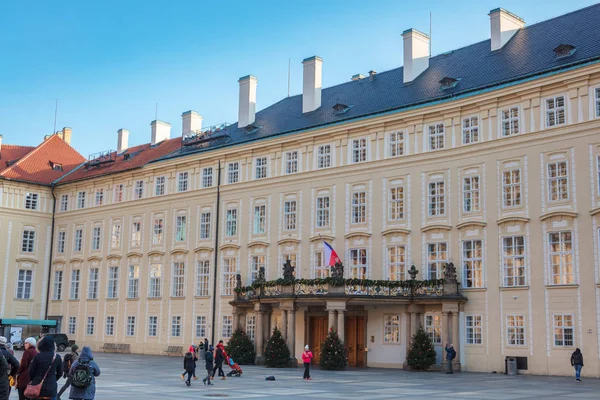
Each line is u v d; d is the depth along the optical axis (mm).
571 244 35594
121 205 60281
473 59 46000
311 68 52844
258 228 50188
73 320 62125
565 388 27969
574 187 35781
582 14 42531
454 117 41219
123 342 57438
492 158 39219
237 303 47125
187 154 55562
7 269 62781
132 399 21984
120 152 69250
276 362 41375
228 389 26797
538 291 36406
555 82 36906
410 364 38781
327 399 22984
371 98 48875
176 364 43281
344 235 45000
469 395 24766
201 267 53219
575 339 34688
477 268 39156
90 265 61781
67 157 72125
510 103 38969
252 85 57094
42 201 66000
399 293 40344
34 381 14117
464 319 38938
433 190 41594
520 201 37781
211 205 53531
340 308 40031
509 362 36312
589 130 35531
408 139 43094
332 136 46844
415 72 48125
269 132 52125
